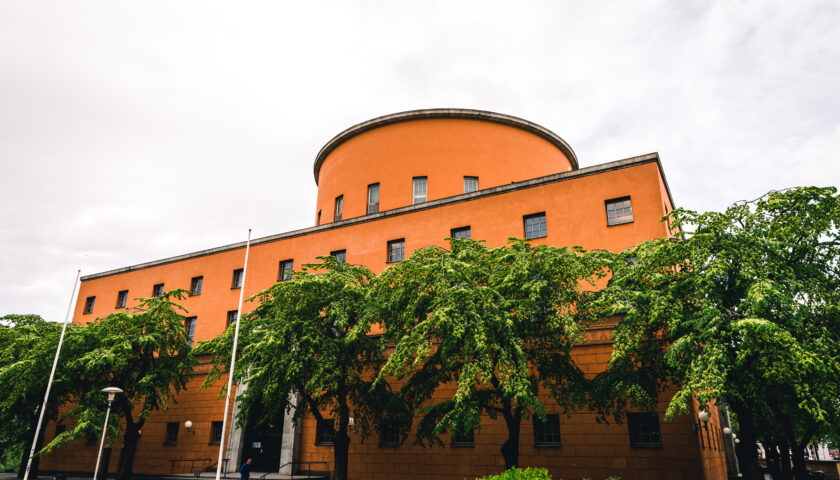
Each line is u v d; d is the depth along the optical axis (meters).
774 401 13.86
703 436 19.56
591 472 18.84
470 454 21.06
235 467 26.30
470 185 31.33
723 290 14.48
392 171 32.03
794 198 14.80
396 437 23.12
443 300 15.23
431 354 22.00
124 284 36.94
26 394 24.48
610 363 14.66
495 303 15.82
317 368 17.94
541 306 16.92
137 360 26.08
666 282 15.70
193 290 33.69
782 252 14.08
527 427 20.38
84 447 32.44
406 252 26.20
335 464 18.58
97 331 25.59
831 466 35.34
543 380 17.73
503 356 14.77
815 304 13.97
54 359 24.17
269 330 18.19
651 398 15.34
